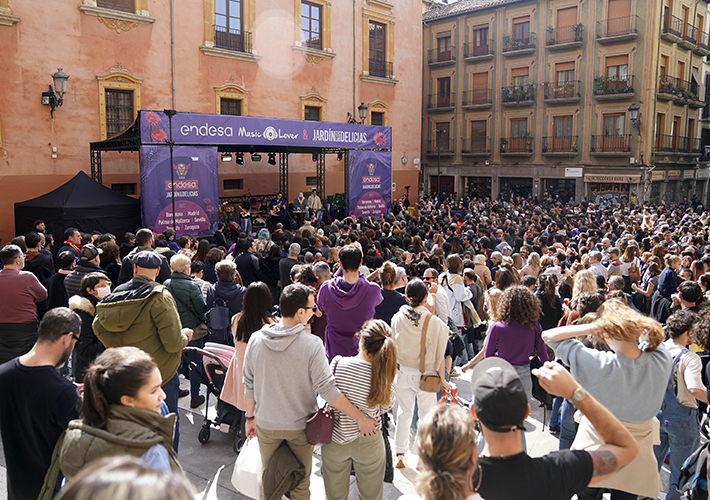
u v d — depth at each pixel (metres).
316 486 4.46
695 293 5.34
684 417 4.16
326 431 3.50
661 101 31.47
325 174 25.77
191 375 6.14
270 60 22.75
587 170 32.25
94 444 2.25
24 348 5.89
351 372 3.63
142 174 14.14
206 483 4.63
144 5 18.77
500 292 5.26
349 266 4.86
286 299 3.49
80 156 17.66
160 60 19.41
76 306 4.74
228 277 6.08
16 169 16.36
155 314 4.09
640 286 9.29
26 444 3.07
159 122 14.13
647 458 3.22
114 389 2.31
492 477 2.09
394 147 28.88
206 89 20.83
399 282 6.27
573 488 2.13
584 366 3.29
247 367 3.66
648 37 29.84
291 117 23.81
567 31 32.41
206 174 15.40
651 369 3.18
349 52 25.98
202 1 20.39
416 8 29.33
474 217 21.64
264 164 23.36
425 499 1.86
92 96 17.83
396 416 5.02
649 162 30.73
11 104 16.16
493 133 36.12
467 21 36.53
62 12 16.95
